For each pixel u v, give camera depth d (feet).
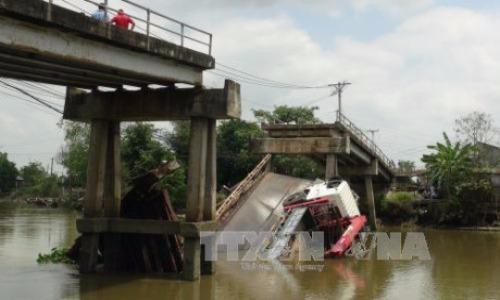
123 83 66.18
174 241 70.95
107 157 71.05
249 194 106.32
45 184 360.07
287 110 197.88
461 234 148.05
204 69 67.05
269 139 117.91
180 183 157.28
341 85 182.19
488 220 169.89
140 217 74.95
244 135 178.91
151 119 69.67
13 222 155.63
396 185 214.90
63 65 54.85
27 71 59.16
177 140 180.65
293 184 112.98
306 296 60.64
